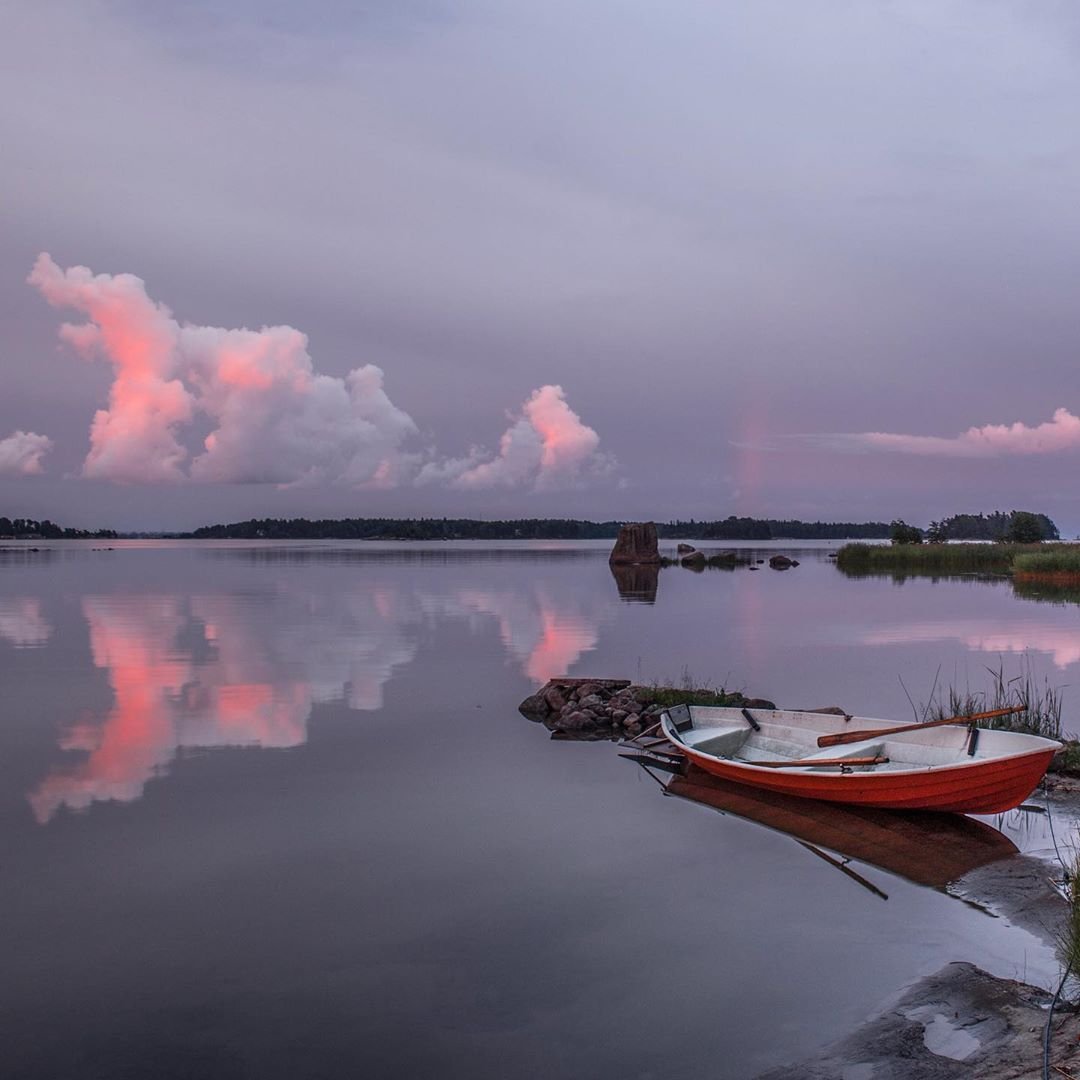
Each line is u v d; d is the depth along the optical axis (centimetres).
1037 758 988
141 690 1920
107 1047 610
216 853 967
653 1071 576
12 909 823
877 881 887
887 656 2466
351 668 2228
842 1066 565
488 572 7100
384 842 1007
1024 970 685
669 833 1041
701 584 5547
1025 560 5750
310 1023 638
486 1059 594
